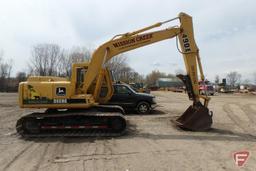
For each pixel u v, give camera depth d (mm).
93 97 8797
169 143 7090
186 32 8781
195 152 6203
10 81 62500
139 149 6484
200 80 8914
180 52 8898
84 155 6008
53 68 53781
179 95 37312
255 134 8406
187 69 8898
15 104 20641
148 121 11031
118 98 13672
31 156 5965
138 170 4996
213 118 12023
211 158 5738
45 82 8195
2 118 12188
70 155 6020
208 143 7105
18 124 8047
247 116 12852
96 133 8102
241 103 21297
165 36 8812
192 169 5043
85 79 8508
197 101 8977
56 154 6113
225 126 9852
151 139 7590
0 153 6223
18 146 6906
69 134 8023
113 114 8039
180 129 9156
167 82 85688
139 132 8641
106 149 6512
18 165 5336
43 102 8047
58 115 7945
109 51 8719
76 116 8180
